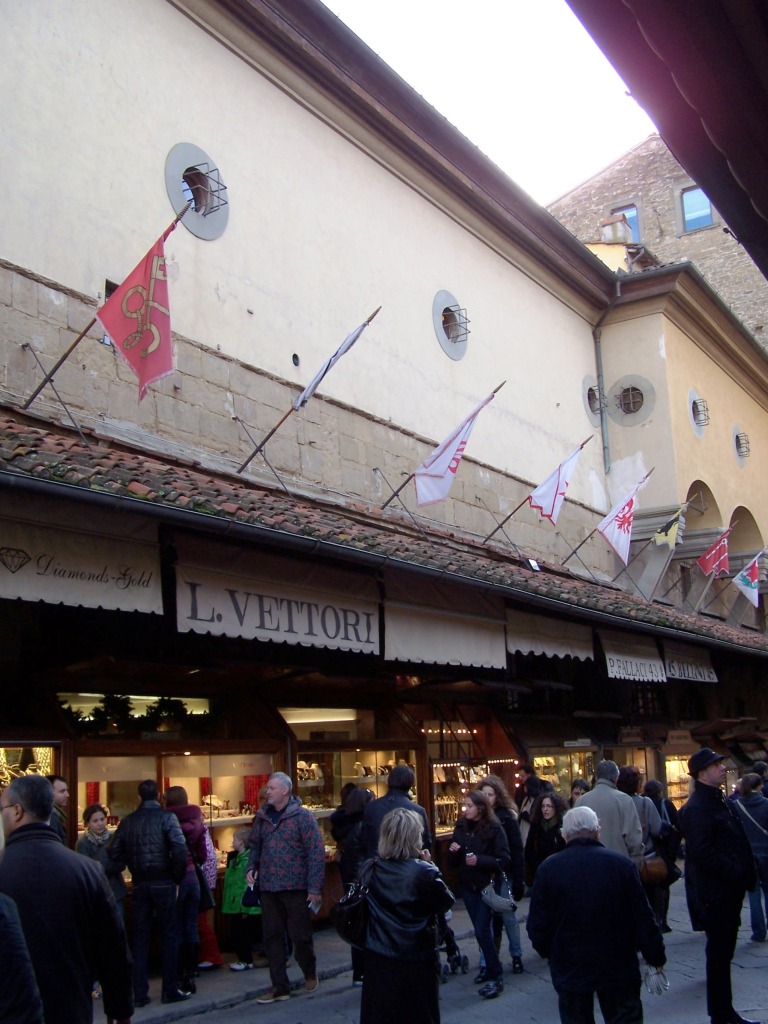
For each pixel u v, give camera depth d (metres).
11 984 3.05
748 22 3.59
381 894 5.06
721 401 23.72
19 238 9.26
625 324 21.03
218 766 9.62
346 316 13.61
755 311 32.75
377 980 4.96
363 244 14.22
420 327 15.27
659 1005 7.61
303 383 12.55
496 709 14.47
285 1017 7.42
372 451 13.66
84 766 8.38
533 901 5.19
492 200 17.09
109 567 7.52
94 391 9.69
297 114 13.30
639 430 20.50
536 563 15.78
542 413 18.52
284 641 8.91
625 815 7.89
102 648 9.07
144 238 10.59
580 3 3.96
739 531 25.17
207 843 8.59
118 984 3.95
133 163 10.62
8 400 8.68
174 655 9.55
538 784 11.10
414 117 15.03
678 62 3.89
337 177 13.91
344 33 13.31
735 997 7.68
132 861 7.77
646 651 16.42
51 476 6.69
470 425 12.38
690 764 6.87
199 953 8.91
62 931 3.72
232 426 11.30
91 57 10.36
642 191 35.47
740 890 6.55
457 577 10.40
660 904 10.03
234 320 11.63
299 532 8.44
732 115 4.05
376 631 10.14
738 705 23.73
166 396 10.51
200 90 11.72
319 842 8.12
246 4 12.16
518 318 18.23
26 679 8.41
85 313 9.76
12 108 9.42
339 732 11.55
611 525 17.28
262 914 8.13
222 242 11.66
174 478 8.48
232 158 12.03
